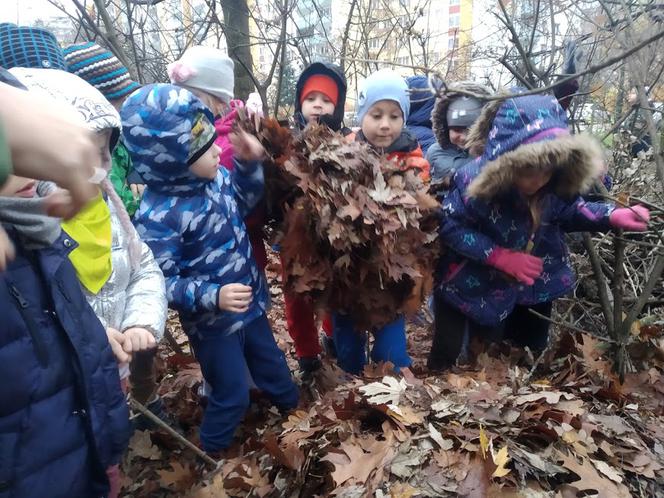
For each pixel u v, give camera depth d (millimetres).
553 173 2047
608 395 2018
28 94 598
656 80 2154
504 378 2098
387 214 1937
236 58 4680
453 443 1567
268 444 1745
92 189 611
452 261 2350
